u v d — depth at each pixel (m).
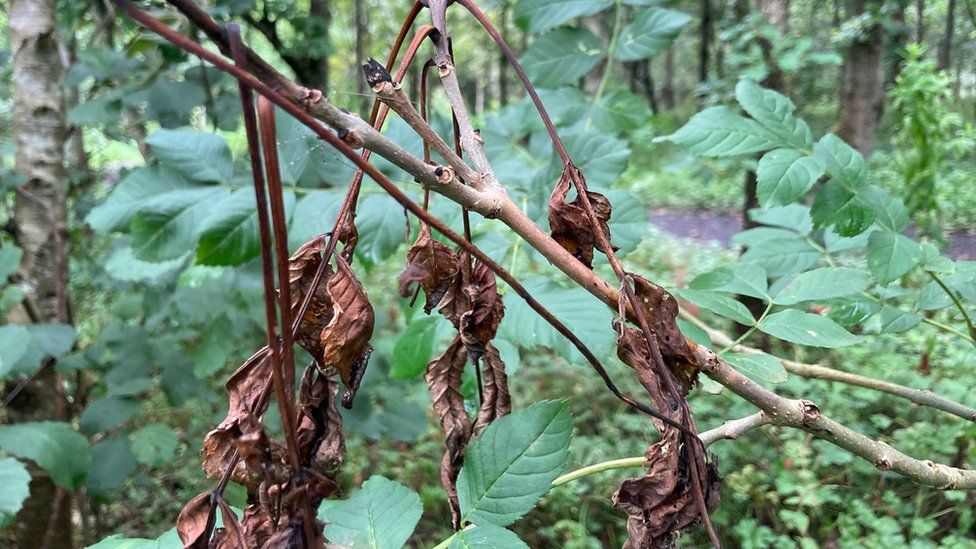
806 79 3.84
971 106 4.47
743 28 2.01
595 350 0.62
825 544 1.38
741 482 1.50
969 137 1.81
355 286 0.36
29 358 1.02
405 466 1.91
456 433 0.46
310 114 0.30
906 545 1.33
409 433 1.41
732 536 1.44
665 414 0.38
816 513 1.44
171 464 1.72
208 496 0.35
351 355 0.36
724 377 0.40
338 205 0.71
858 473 1.50
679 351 0.39
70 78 1.29
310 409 0.36
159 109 1.20
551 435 0.42
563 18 0.92
